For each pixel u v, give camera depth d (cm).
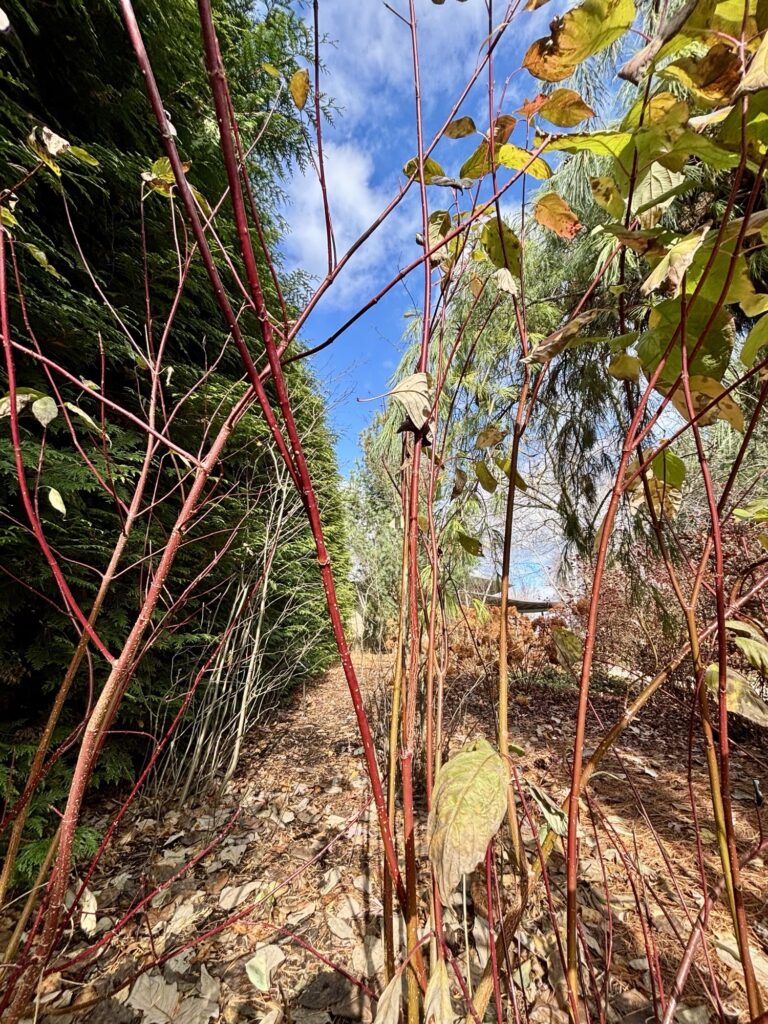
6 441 166
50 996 115
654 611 292
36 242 174
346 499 346
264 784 234
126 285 228
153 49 232
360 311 57
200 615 262
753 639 57
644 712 332
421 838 166
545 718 331
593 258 244
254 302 42
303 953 129
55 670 190
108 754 201
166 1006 112
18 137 170
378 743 246
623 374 54
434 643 69
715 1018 102
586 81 236
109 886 156
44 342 186
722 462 248
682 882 149
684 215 205
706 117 46
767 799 204
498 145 61
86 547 178
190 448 246
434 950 56
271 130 274
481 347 258
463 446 241
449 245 74
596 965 115
